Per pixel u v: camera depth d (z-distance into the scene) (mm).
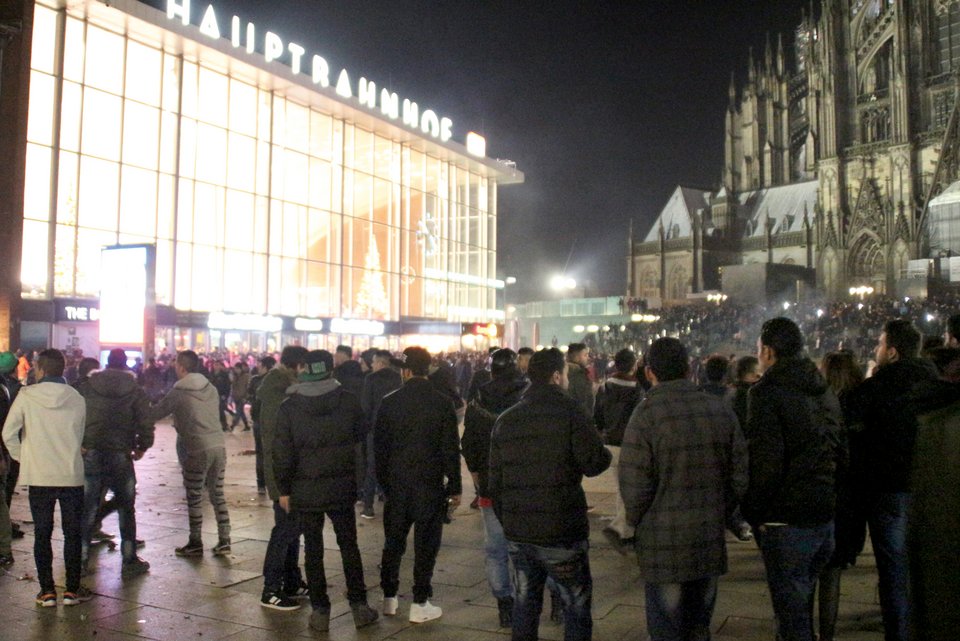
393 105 52562
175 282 40156
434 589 8219
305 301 47875
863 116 89062
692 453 4930
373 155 53312
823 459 5297
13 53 31453
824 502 5250
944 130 81438
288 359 8680
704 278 103438
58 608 7512
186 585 8234
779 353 5488
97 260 36375
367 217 52719
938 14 84125
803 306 61406
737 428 5121
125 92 37875
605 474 15781
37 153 34156
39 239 34062
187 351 9438
